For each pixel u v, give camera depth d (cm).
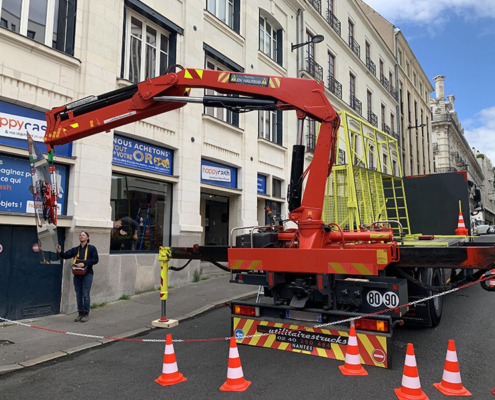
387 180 971
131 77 963
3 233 679
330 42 1970
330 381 397
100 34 851
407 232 948
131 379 424
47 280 739
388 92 2753
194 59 1106
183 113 1053
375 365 434
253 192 1335
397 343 536
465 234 877
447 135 5400
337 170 751
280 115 1537
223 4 1307
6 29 670
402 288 455
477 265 430
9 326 653
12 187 697
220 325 659
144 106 538
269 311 515
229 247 574
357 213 675
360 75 2320
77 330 628
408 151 3247
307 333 479
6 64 679
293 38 1641
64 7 814
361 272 433
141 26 998
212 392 382
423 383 396
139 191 958
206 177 1160
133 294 891
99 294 807
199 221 1086
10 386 414
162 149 1014
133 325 656
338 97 1952
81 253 697
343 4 2155
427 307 588
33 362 479
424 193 954
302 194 551
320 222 485
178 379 413
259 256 500
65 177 786
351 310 482
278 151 1507
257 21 1416
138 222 948
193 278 1079
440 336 570
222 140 1206
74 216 772
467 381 400
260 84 498
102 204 827
